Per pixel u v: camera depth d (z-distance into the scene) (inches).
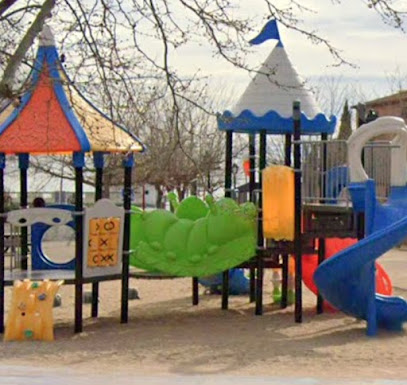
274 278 647.8
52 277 521.3
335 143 552.7
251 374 378.9
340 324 541.0
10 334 477.4
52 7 373.7
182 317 577.3
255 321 555.5
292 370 390.3
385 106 1766.7
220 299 677.3
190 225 581.9
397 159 528.4
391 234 477.7
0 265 506.6
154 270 581.9
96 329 521.0
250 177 621.3
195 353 434.9
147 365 404.5
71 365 403.5
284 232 543.8
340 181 556.7
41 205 555.2
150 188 1482.5
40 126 502.0
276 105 581.9
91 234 510.9
